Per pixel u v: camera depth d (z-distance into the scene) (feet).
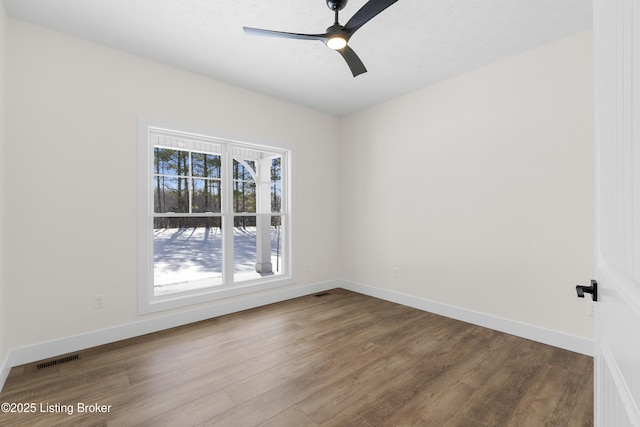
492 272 9.73
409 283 12.17
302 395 6.24
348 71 10.29
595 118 3.07
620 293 2.23
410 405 5.93
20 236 7.47
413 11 7.18
